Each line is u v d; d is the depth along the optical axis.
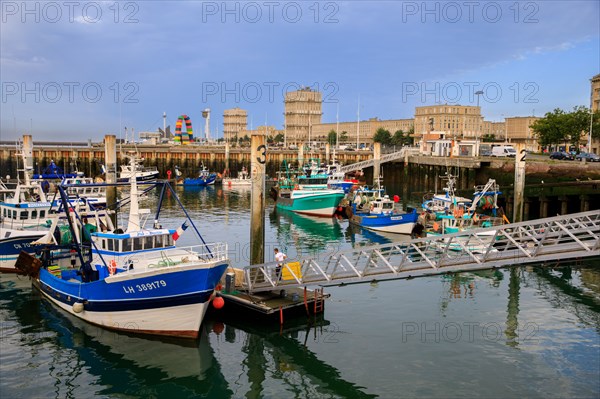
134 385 19.17
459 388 18.67
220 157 119.62
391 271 24.25
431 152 107.19
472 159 81.81
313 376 19.94
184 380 19.64
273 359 21.39
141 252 24.41
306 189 68.44
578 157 77.25
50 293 27.34
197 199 81.56
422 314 26.31
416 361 20.89
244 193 91.56
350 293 29.88
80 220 28.05
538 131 105.88
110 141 46.09
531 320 25.34
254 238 29.92
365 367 20.52
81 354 21.56
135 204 25.73
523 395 18.09
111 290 22.88
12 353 21.52
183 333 22.97
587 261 37.00
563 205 53.25
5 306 26.98
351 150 129.62
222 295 26.19
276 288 25.69
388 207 55.00
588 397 17.92
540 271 34.59
